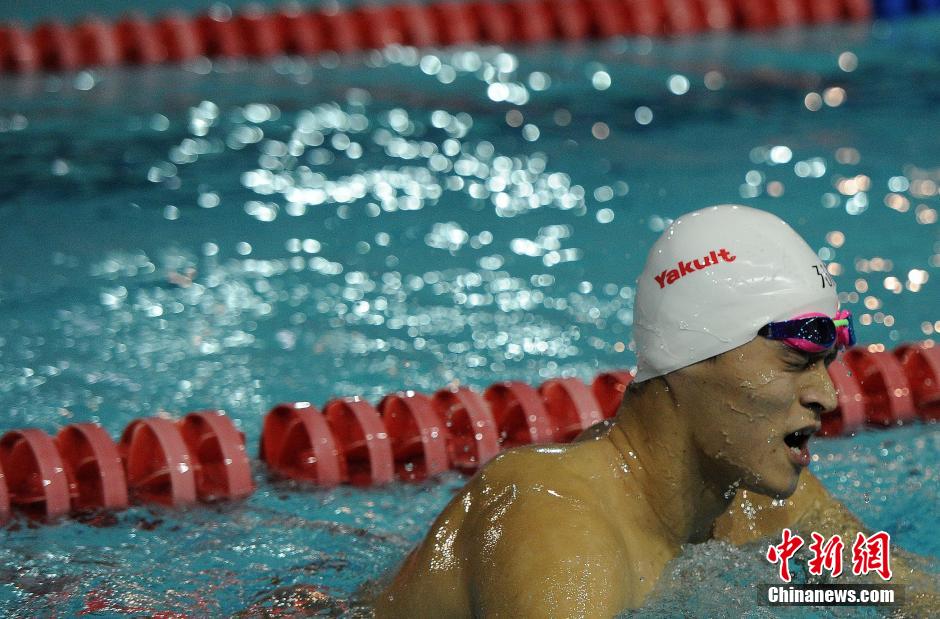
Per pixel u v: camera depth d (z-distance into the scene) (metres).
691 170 19.88
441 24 29.72
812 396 5.45
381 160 20.64
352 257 16.52
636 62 27.55
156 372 12.98
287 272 15.95
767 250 5.51
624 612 5.35
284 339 13.93
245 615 7.52
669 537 5.86
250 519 9.51
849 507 9.41
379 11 29.47
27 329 14.07
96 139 21.42
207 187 19.16
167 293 15.17
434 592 5.66
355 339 13.95
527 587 5.09
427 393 12.50
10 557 8.74
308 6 32.19
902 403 11.73
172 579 8.31
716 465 5.63
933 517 9.20
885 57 27.42
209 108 23.66
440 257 16.56
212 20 28.31
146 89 25.14
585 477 5.74
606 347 13.74
